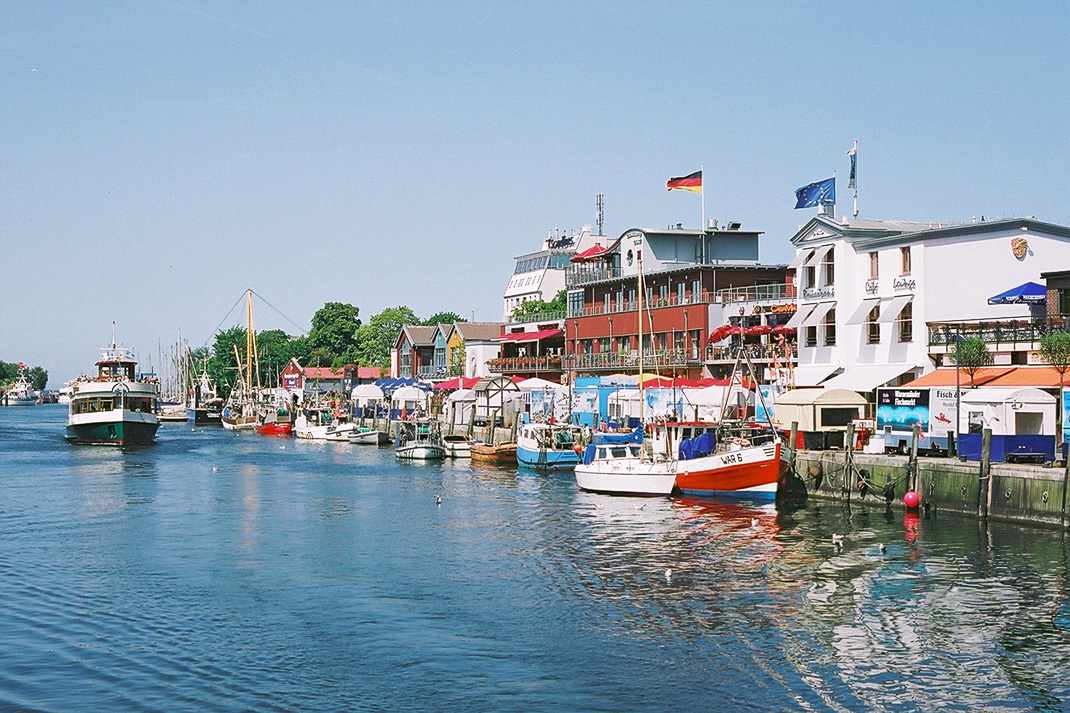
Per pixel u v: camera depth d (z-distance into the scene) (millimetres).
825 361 87125
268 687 32312
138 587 45094
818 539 53469
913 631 37125
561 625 38656
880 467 62969
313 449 131375
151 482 88062
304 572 47969
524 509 67625
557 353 145250
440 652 35531
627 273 127188
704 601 41719
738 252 125938
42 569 48938
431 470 97375
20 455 120250
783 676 32906
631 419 95688
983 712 30031
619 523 60812
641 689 31859
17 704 31109
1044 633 36688
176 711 30531
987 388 63688
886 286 81750
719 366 108188
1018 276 76625
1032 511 53656
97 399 136500
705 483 69375
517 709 30391
